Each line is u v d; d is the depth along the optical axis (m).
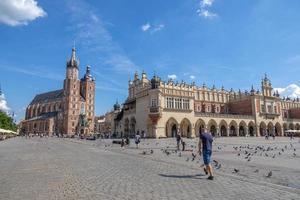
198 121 81.25
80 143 55.22
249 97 96.06
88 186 10.17
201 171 14.05
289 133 101.56
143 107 78.88
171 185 10.32
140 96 81.19
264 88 99.12
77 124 165.38
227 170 14.59
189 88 81.25
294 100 117.88
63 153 27.12
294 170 14.57
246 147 36.50
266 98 98.12
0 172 13.86
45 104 196.38
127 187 9.96
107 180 11.41
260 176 12.63
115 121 101.19
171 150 31.69
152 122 73.56
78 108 167.88
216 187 9.98
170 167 15.71
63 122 165.75
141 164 17.33
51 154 25.72
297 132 98.00
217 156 23.39
